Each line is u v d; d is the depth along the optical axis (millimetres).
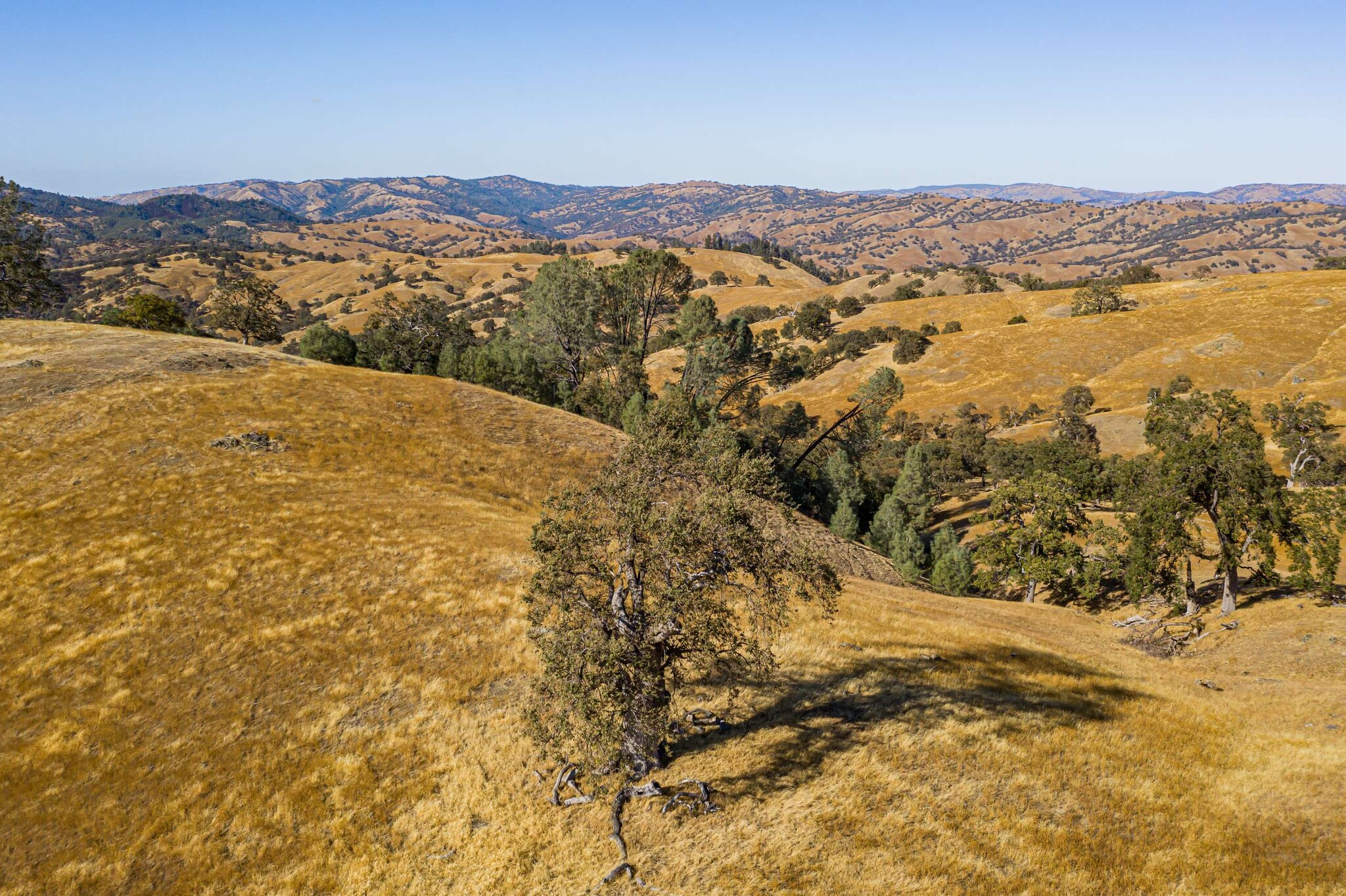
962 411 131500
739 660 21188
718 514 18422
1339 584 46031
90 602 29891
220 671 26609
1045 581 54719
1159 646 40594
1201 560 56781
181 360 59594
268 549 35031
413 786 21719
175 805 20531
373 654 28250
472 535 39094
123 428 46625
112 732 23328
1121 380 132500
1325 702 27516
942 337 169375
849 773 21469
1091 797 20000
